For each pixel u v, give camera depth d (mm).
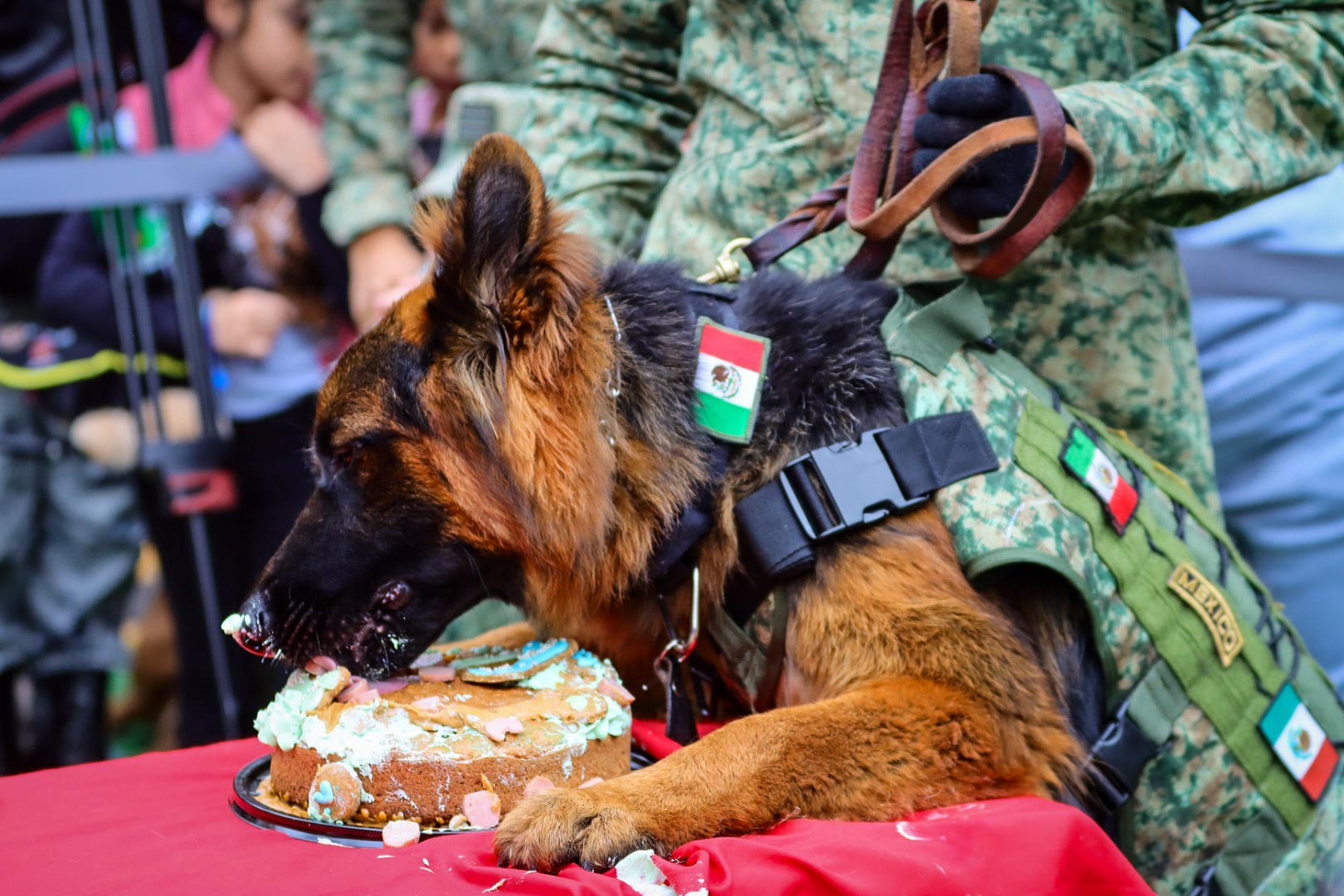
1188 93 1833
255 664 3680
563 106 2334
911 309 1815
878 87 1839
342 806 1405
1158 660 1739
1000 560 1605
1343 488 3236
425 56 3498
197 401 3408
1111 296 1975
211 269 3510
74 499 3580
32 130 3475
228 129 3461
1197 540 1880
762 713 1632
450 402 1678
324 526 1732
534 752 1452
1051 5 1934
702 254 2137
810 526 1640
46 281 3453
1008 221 1659
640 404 1715
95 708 3773
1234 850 1813
